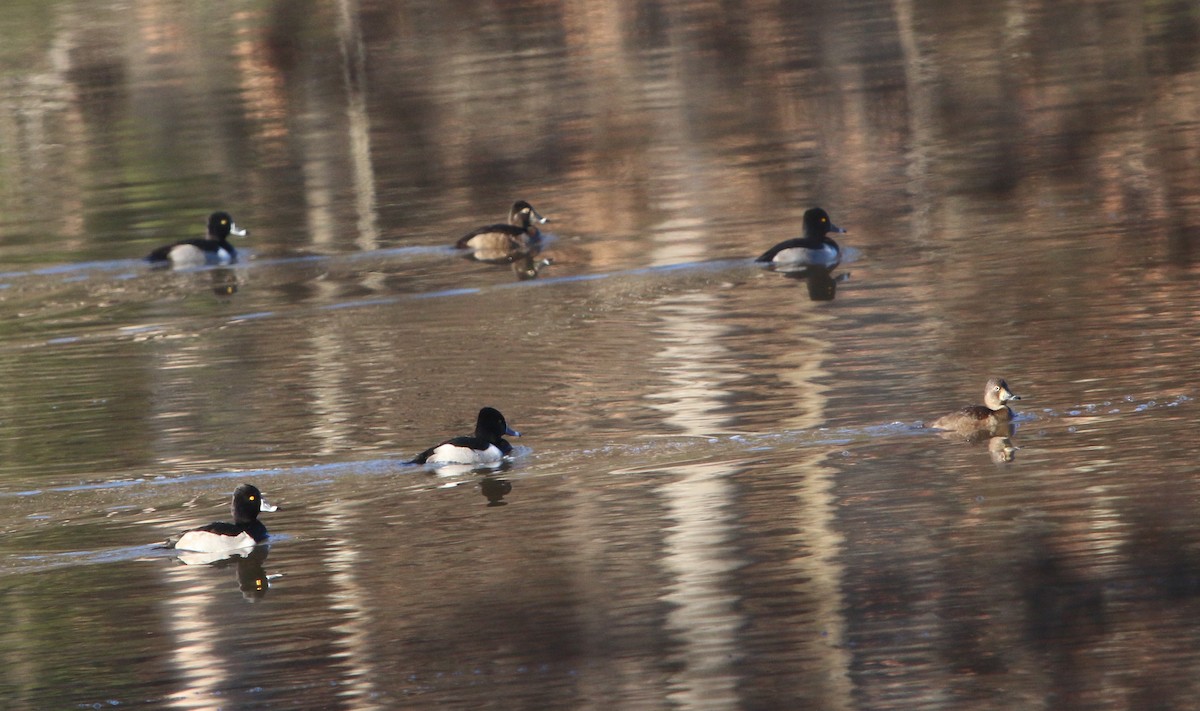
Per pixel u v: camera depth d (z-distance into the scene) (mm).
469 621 15797
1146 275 27312
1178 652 14320
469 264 32844
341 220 38219
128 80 55000
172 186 43000
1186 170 35500
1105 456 18812
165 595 16875
